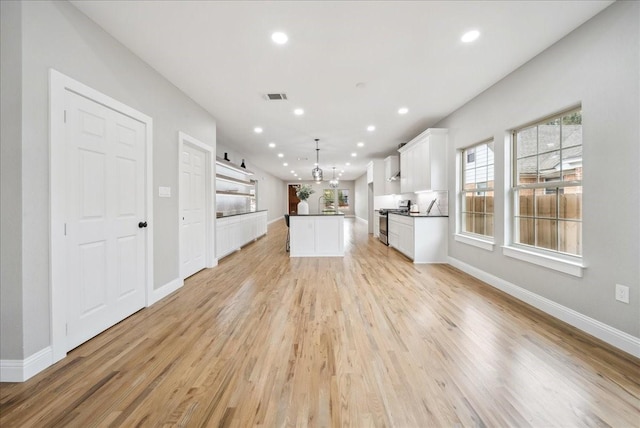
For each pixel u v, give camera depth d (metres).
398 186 7.37
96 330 2.23
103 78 2.29
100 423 1.34
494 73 3.11
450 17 2.17
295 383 1.63
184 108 3.63
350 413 1.39
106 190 2.33
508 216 3.25
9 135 1.66
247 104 4.02
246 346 2.06
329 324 2.43
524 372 1.72
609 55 2.04
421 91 3.61
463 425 1.31
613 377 1.67
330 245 5.58
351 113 4.44
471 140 3.91
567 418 1.35
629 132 1.92
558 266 2.49
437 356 1.91
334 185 9.55
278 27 2.29
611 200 2.05
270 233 9.79
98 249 2.26
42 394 1.54
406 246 5.39
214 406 1.45
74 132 2.02
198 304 2.94
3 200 1.66
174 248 3.40
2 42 1.65
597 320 2.16
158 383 1.64
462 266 4.30
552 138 2.72
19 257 1.67
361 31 2.35
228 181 6.59
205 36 2.41
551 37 2.43
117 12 2.10
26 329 1.69
